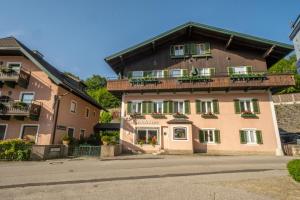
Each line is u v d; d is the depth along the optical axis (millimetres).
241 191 6754
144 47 22719
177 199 6051
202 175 9414
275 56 22297
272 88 20547
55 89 21109
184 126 19953
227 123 20234
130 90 21594
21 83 20688
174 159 15359
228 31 21141
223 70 22016
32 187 7676
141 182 8172
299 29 6141
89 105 29375
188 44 23391
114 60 23188
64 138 19797
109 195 6484
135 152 20672
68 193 6801
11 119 20641
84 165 12992
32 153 16156
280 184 7520
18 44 21344
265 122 19781
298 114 33906
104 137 19359
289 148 18875
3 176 9734
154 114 21391
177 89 20984
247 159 15148
